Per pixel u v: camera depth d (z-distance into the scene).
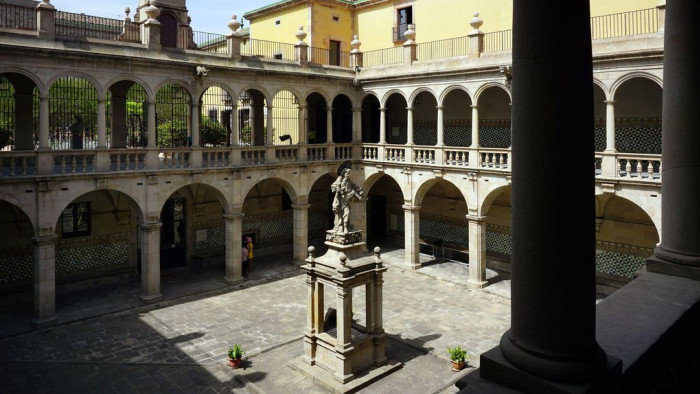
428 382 17.48
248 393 17.14
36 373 18.70
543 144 4.20
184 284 29.28
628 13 25.75
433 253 34.91
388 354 19.78
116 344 21.25
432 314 24.58
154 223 26.28
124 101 30.06
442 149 30.12
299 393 16.88
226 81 28.83
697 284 6.38
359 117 35.06
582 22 4.20
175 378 18.30
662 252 7.00
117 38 35.16
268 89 30.61
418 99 36.31
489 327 22.94
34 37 22.36
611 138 23.45
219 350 20.59
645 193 22.36
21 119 26.19
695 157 6.66
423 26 35.00
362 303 26.52
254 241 36.22
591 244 4.29
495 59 27.62
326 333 18.30
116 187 25.09
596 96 27.12
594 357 4.22
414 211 32.03
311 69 32.59
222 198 29.22
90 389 17.56
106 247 29.44
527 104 4.28
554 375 4.08
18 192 22.42
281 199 37.53
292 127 39.41
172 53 26.66
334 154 34.12
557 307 4.17
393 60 37.09
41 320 23.03
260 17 43.28
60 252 27.72
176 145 35.25
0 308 25.42
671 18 6.75
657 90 24.95
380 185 40.47
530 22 4.23
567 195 4.16
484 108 32.16
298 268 32.81
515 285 4.46
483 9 31.44
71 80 30.45
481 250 28.59
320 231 40.00
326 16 38.56
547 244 4.20
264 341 21.47
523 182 4.34
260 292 28.16
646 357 4.73
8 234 26.05
